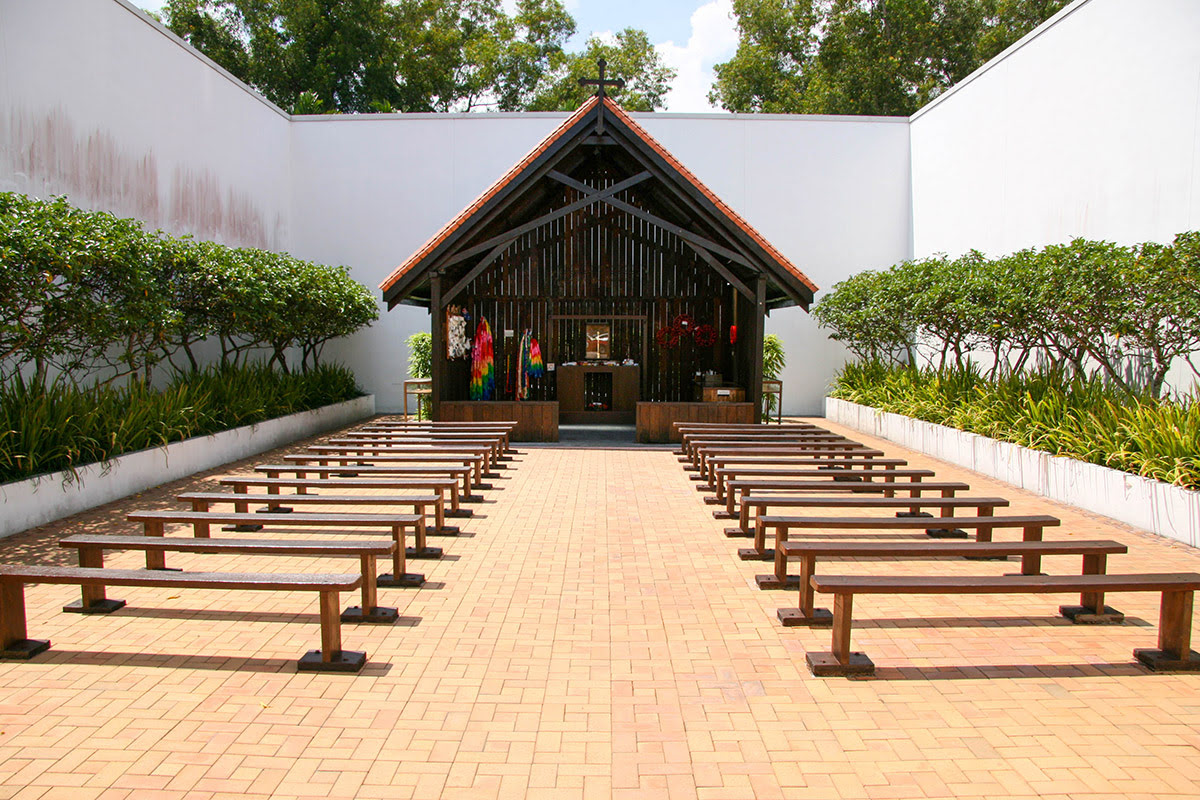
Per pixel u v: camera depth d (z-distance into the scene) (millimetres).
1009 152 12828
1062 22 11344
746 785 2812
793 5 30547
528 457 10656
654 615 4555
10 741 3092
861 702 3475
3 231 6461
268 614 4566
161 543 4371
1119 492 7066
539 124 16406
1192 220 8906
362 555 4359
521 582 5156
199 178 13227
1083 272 8289
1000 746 3105
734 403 12008
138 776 2848
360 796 2732
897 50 26219
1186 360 8688
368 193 16609
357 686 3598
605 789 2779
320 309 12695
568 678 3695
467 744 3088
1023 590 3709
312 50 25438
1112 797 2764
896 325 13125
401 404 16953
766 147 16609
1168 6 9188
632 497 7961
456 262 11469
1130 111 9922
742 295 13211
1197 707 3461
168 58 12305
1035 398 9375
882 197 16766
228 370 11914
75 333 7738
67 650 4012
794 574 5285
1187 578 3840
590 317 14672
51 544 6008
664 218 14602
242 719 3281
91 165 10508
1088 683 3705
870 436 13445
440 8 30625
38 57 9547
